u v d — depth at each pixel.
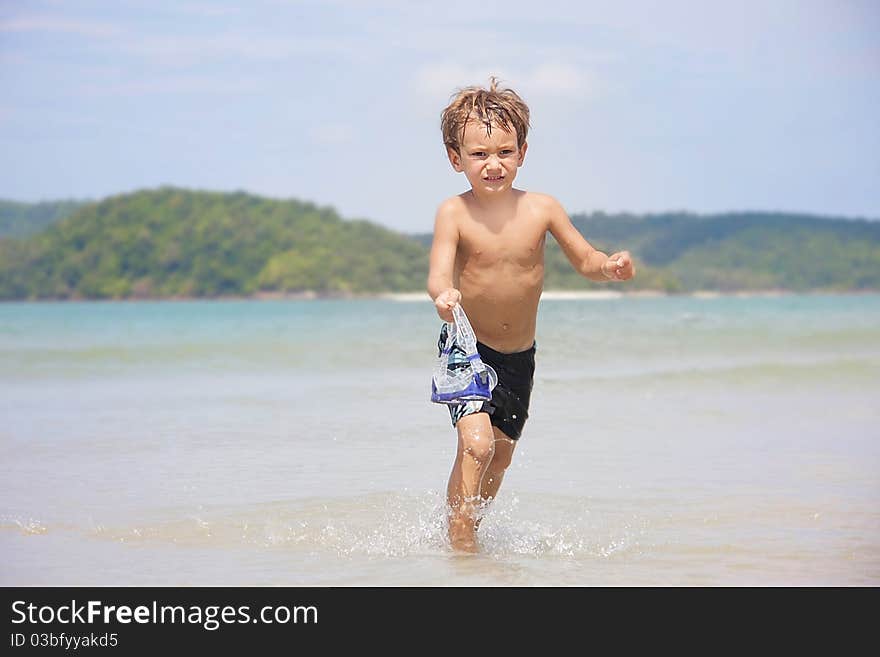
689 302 58.41
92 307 73.69
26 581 3.91
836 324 23.14
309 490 5.44
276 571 4.05
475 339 4.44
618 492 5.41
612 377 10.84
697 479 5.73
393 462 6.22
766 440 7.00
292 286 106.81
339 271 105.69
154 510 4.98
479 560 4.20
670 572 4.04
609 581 3.93
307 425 7.64
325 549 4.35
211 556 4.24
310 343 16.59
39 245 115.38
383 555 4.27
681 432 7.34
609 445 6.81
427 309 48.50
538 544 4.43
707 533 4.58
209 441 6.96
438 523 4.76
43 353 14.65
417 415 8.17
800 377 10.93
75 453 6.53
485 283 4.49
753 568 4.07
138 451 6.59
